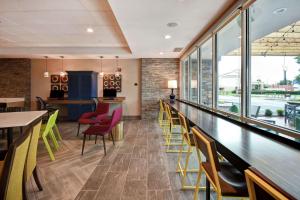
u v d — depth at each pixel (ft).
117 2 9.63
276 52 7.90
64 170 10.08
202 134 4.95
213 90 13.89
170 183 8.69
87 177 9.28
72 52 23.11
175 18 11.85
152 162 11.09
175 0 9.49
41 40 19.92
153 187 8.34
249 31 9.37
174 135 17.04
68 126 22.18
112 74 27.37
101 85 27.45
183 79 25.71
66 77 27.14
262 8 8.80
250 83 9.37
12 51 22.94
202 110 13.99
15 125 7.99
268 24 9.08
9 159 3.81
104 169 10.17
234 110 10.99
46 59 27.25
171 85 25.09
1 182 3.72
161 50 21.56
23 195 5.84
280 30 8.18
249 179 2.64
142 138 16.43
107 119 16.33
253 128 7.36
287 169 3.69
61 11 12.30
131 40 17.11
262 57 8.68
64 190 8.12
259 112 8.74
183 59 24.47
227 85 12.41
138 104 27.68
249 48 9.41
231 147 5.12
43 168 10.33
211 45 14.82
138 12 10.87
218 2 9.78
